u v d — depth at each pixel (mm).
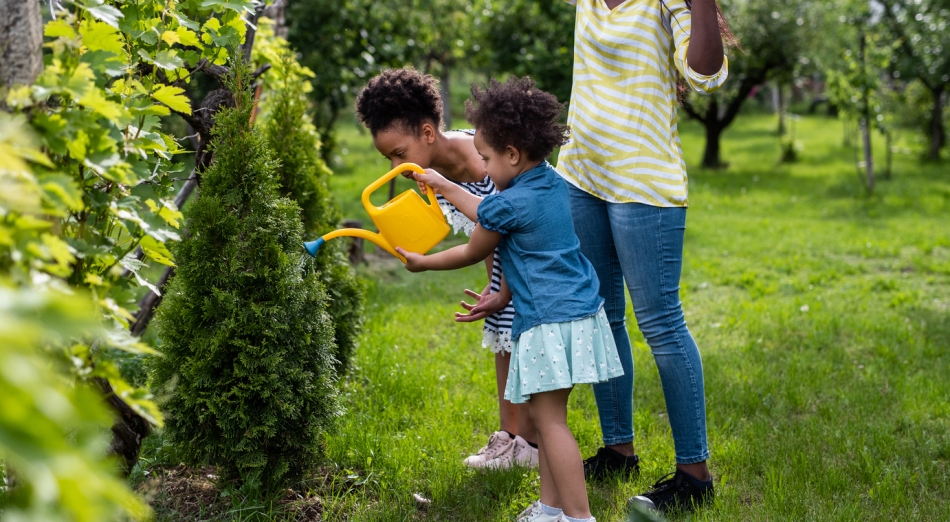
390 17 11055
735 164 18219
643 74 2609
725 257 8180
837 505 2709
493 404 3680
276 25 5051
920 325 5438
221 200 2594
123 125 1680
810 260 7895
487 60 13938
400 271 7176
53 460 838
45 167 1544
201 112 3184
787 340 5086
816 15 16797
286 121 3648
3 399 806
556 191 2475
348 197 11039
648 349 4656
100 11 1653
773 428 3490
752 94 19188
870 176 12852
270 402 2543
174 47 2738
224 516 2533
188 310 2549
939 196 12273
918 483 2951
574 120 2770
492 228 2400
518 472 2924
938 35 16641
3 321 800
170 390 2223
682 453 2715
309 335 2639
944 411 3703
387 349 4422
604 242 2832
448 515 2674
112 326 1694
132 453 2129
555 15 11609
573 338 2344
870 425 3486
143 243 1904
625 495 2818
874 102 13156
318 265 3605
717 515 2643
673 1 2562
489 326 2943
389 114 2775
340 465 2967
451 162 2941
